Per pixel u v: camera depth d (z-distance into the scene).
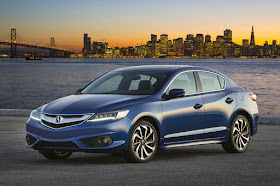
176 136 7.31
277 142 9.52
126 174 6.04
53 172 6.18
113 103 6.77
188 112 7.46
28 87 59.72
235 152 8.22
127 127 6.65
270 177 5.95
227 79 8.48
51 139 6.62
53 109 6.82
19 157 7.56
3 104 40.25
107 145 6.53
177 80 7.65
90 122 6.52
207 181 5.65
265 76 85.38
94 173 6.11
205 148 8.85
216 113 7.92
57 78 80.69
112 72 8.10
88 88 7.75
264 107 35.97
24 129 11.22
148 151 7.05
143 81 7.43
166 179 5.73
